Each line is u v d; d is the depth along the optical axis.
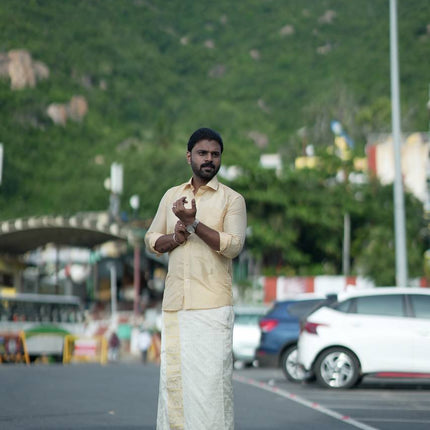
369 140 163.88
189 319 7.03
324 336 21.80
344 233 90.81
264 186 91.06
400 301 21.73
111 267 79.69
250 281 69.38
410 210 88.44
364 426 13.76
